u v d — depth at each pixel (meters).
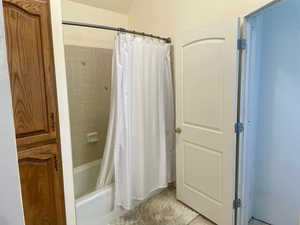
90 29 2.68
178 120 2.37
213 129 1.99
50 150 1.46
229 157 1.87
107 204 2.14
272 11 1.87
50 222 1.50
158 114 2.47
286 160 1.94
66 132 1.53
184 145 2.33
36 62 1.35
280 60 1.87
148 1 2.73
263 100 2.01
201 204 2.21
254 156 2.11
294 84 1.82
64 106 1.50
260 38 1.95
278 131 1.95
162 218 2.19
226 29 1.78
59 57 1.45
